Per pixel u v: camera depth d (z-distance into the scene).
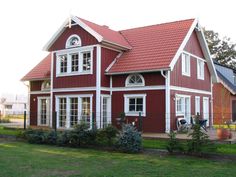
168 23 23.84
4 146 14.98
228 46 49.91
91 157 11.91
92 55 21.59
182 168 9.84
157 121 19.84
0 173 8.94
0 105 68.56
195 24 22.94
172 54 20.16
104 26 25.16
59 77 23.25
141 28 24.73
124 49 22.66
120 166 10.14
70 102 22.69
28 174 8.91
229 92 31.61
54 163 10.59
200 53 25.11
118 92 21.61
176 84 20.73
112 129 14.21
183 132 19.67
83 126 14.98
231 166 10.24
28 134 16.73
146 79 20.52
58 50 23.36
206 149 11.86
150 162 10.88
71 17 22.42
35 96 27.08
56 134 15.80
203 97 25.08
